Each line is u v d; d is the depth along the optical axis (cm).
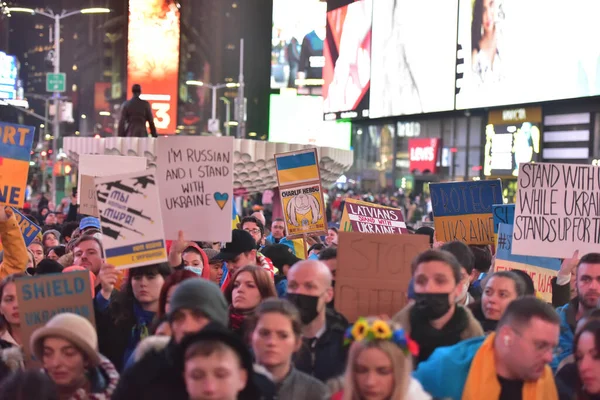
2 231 881
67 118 4797
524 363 525
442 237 1147
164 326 633
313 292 648
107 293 747
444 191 1145
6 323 707
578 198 912
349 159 2634
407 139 6269
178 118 12800
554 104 4362
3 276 876
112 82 13000
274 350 552
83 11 4731
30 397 475
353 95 6059
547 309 530
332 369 645
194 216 865
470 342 568
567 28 3962
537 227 912
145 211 746
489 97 4516
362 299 750
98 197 748
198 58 12912
